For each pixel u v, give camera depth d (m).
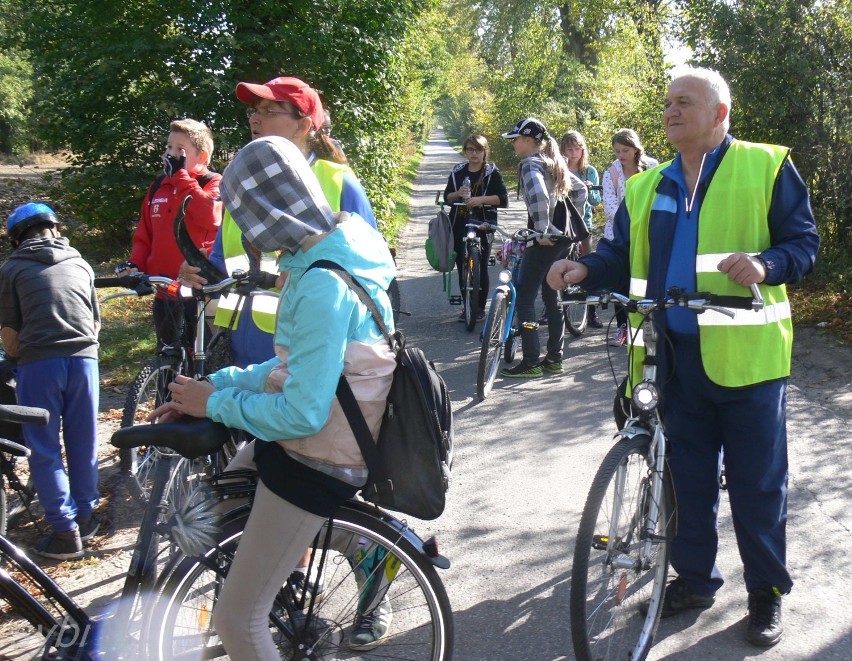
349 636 2.81
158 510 2.70
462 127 71.50
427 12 13.85
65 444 4.14
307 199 2.24
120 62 10.48
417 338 8.16
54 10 11.05
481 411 5.99
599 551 2.83
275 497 2.31
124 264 3.96
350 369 2.27
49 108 11.17
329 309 2.16
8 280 4.00
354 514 2.54
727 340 2.99
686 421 3.19
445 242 8.27
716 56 9.54
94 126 11.05
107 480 4.88
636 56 14.34
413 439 2.33
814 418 5.52
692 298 2.76
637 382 3.22
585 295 2.98
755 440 3.04
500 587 3.64
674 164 3.17
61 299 4.02
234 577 2.36
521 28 28.69
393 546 2.54
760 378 2.99
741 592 3.51
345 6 11.17
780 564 3.12
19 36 11.56
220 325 3.69
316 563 2.62
